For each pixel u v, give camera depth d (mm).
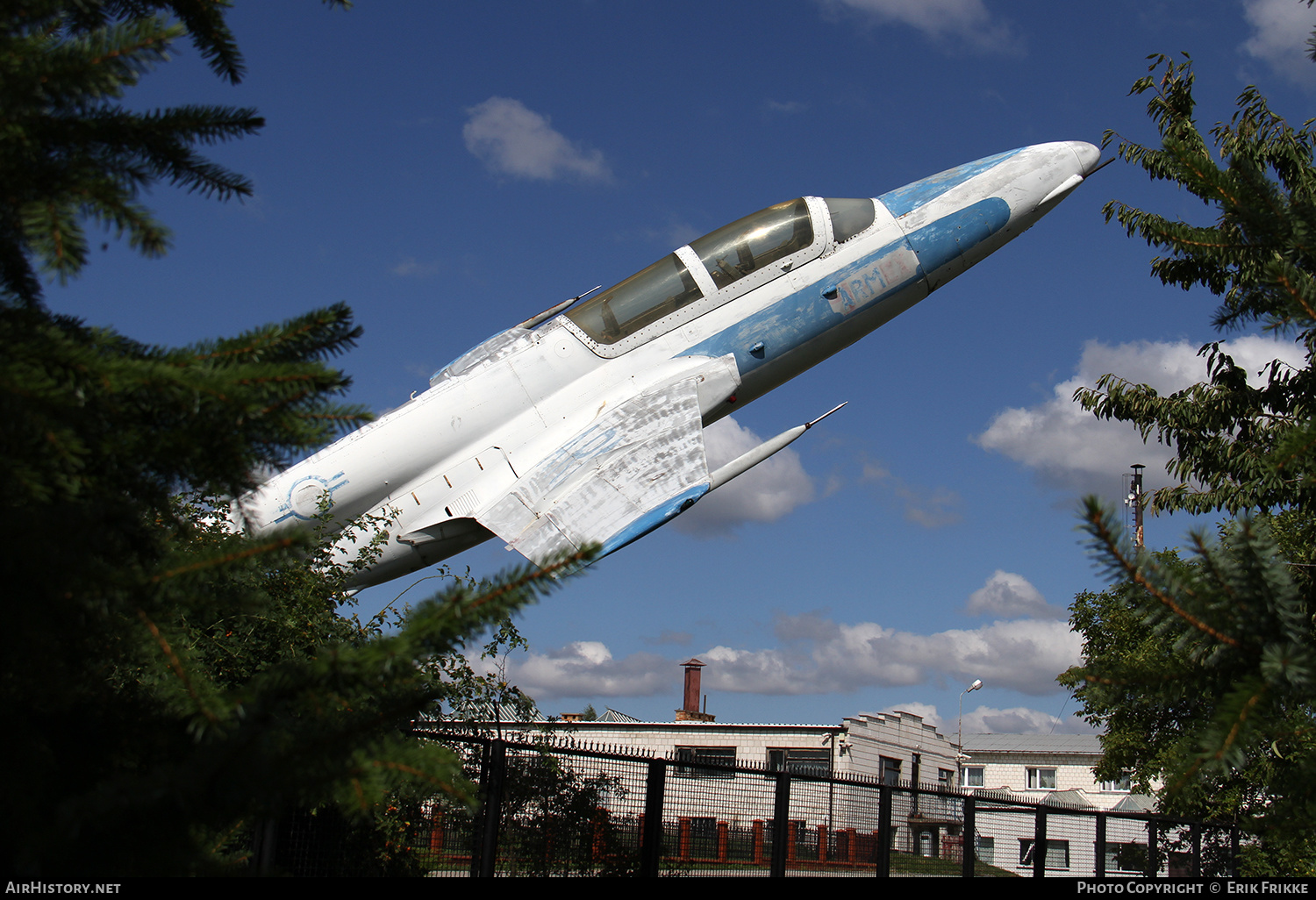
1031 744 46781
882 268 15141
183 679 2832
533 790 6930
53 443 2559
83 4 3232
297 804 2967
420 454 13406
